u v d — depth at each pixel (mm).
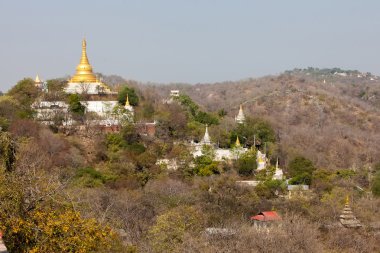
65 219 44969
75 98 172375
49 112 163500
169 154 159125
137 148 151000
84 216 71438
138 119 176625
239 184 139125
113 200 96625
